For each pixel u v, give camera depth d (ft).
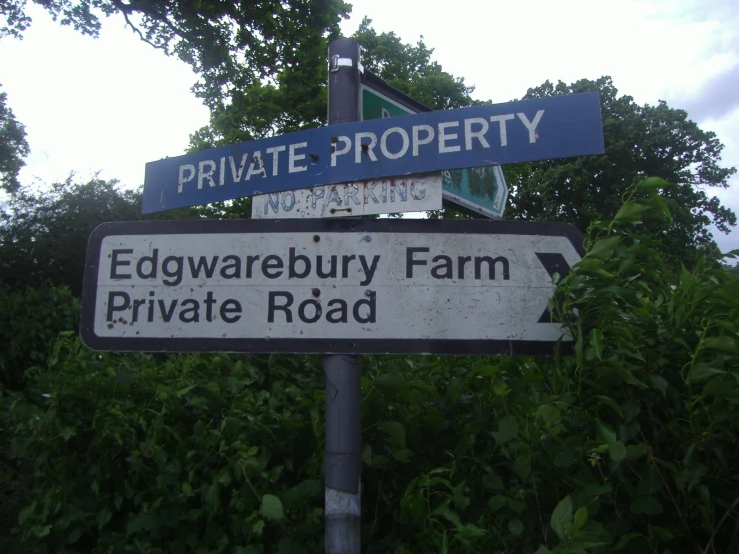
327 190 6.07
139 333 5.83
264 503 6.12
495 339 5.62
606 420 6.10
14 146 87.51
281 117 61.41
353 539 5.40
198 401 8.32
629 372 5.68
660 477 5.77
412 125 5.93
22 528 9.04
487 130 5.81
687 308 6.09
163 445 8.04
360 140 6.00
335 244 5.81
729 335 5.72
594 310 5.77
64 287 20.67
